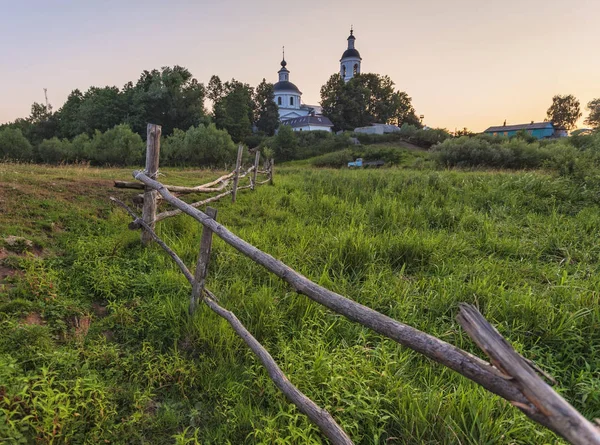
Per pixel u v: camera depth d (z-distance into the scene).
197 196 7.89
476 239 5.71
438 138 56.47
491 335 1.22
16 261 3.70
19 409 1.99
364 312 1.85
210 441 2.22
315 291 2.13
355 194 9.01
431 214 6.89
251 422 2.24
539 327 3.31
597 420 1.03
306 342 2.97
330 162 38.34
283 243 5.21
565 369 2.89
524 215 7.11
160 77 55.06
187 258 4.49
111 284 3.68
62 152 33.09
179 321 3.26
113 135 31.75
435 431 2.25
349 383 2.52
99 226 5.32
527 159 20.62
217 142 33.25
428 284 4.17
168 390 2.62
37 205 5.41
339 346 3.02
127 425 2.21
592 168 9.03
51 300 3.24
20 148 33.53
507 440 2.17
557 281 4.27
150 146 4.59
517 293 3.79
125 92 60.59
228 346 2.93
